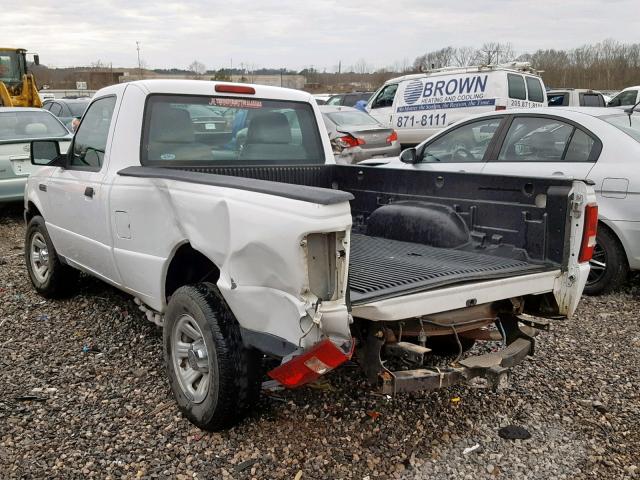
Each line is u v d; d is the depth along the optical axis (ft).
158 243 12.07
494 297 10.96
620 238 18.63
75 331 16.34
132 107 13.74
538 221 12.03
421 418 12.04
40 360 14.58
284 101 15.88
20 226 30.94
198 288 11.16
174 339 11.85
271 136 15.57
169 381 12.10
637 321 17.52
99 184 14.03
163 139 13.89
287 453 10.76
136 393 12.92
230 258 10.04
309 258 8.95
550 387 13.47
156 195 11.98
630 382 13.75
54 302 18.69
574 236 11.57
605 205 18.65
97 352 15.01
